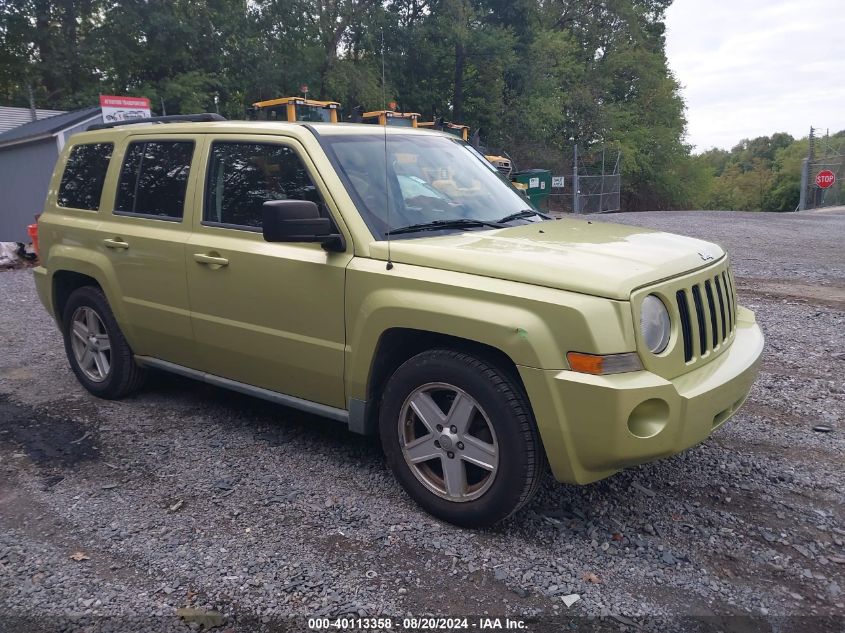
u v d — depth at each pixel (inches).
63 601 113.5
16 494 150.7
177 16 1031.0
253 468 161.5
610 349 114.9
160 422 190.9
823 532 132.7
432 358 133.3
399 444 140.9
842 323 287.1
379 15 1138.0
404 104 1322.6
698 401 120.6
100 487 153.3
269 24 1108.5
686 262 133.4
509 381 125.3
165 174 183.3
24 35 1067.9
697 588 116.0
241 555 125.8
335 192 147.4
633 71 1815.9
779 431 180.1
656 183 1925.4
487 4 1400.1
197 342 175.8
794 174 2999.5
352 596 113.9
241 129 167.9
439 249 134.9
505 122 1465.3
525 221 166.7
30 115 914.7
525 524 135.9
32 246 503.5
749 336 151.4
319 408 157.2
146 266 182.7
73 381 228.1
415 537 131.4
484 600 112.9
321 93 1144.8
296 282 150.9
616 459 117.2
